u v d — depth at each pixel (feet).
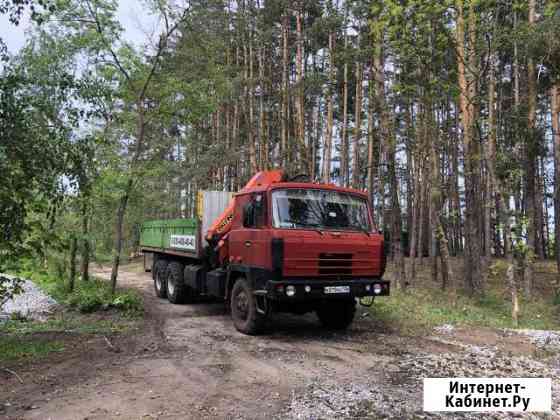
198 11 34.45
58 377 17.48
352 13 51.52
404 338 24.90
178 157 68.64
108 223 34.73
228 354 21.34
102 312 31.32
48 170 21.03
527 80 45.44
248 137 77.20
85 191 23.88
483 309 36.17
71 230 32.19
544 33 35.32
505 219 31.83
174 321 29.89
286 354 21.38
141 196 37.09
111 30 31.76
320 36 63.46
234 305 26.91
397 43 33.40
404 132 49.98
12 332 24.94
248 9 71.92
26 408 14.39
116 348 22.00
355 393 15.93
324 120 85.97
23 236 21.01
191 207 69.05
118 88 33.24
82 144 22.95
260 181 29.32
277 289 22.81
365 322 29.22
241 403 14.92
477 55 34.94
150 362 19.72
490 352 21.80
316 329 27.55
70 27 30.81
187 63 35.53
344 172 69.67
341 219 25.61
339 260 24.31
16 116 19.39
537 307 39.14
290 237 23.35
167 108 34.96
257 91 78.59
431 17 30.78
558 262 49.34
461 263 72.95
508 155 36.81
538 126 48.75
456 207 58.23
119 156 32.91
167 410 14.26
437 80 34.99
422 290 46.50
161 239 41.22
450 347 22.86
